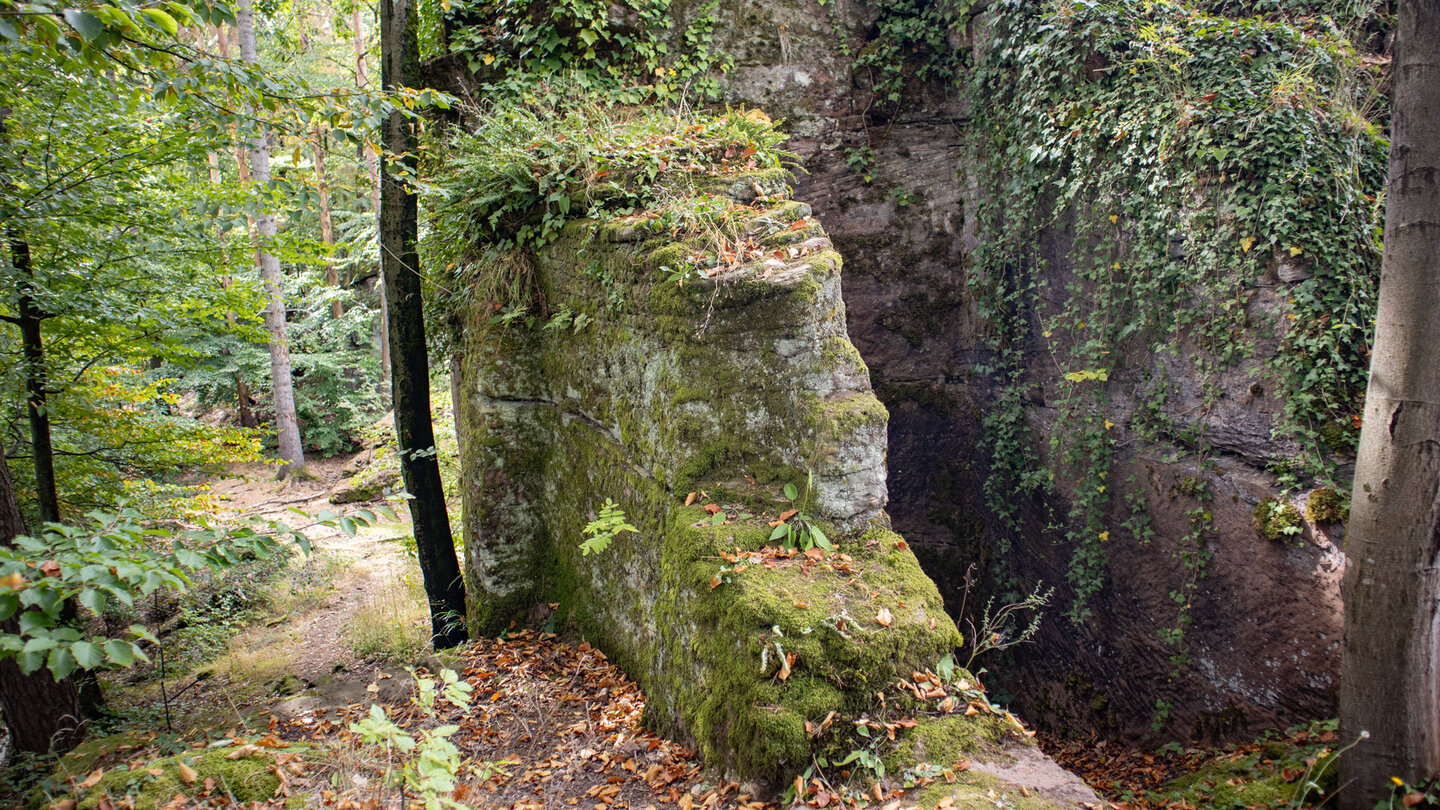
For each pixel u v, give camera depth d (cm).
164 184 596
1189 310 501
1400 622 310
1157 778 498
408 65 603
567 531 560
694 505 389
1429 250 293
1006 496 728
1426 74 290
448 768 245
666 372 418
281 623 887
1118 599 590
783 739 286
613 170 520
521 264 569
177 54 362
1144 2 544
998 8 669
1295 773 378
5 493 431
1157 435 545
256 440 754
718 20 736
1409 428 301
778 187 516
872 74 775
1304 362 434
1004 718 308
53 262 549
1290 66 475
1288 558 446
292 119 429
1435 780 314
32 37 327
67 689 473
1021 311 691
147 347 636
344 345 1892
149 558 241
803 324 381
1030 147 635
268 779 307
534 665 507
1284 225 438
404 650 636
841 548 365
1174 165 502
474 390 589
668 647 383
